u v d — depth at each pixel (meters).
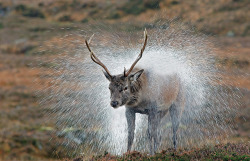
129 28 132.00
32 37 162.25
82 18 178.50
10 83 107.69
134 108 39.12
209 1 189.25
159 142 39.94
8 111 82.38
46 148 63.56
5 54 144.75
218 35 156.75
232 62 111.75
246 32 160.38
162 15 145.12
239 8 185.62
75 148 61.84
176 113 42.94
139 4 178.12
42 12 195.00
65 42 127.62
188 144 56.50
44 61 123.81
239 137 62.47
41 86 97.75
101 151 58.41
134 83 37.03
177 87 42.38
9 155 60.94
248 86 89.06
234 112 72.12
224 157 33.97
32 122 74.81
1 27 178.00
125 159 34.94
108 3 187.62
